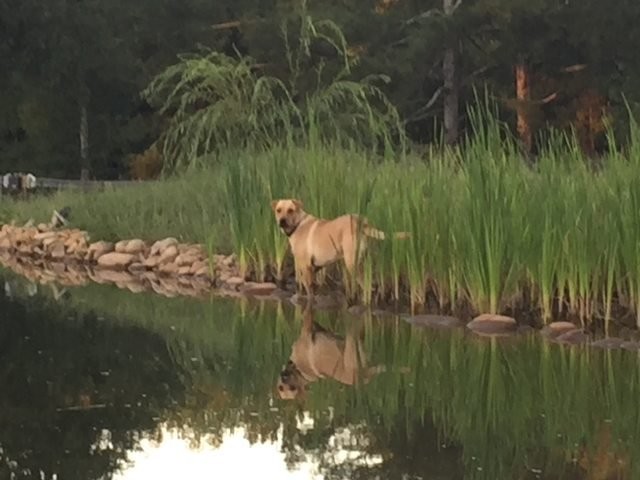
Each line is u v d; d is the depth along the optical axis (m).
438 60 28.03
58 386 7.76
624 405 7.30
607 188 10.02
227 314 10.96
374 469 5.82
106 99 32.50
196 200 16.17
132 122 32.66
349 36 26.48
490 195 10.16
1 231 17.80
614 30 26.22
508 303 10.34
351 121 18.72
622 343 9.23
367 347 9.28
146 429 6.64
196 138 17.89
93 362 8.59
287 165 12.87
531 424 6.82
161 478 5.70
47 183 26.62
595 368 8.42
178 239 15.22
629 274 9.73
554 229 9.90
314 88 24.95
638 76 26.36
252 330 10.09
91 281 13.59
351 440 6.40
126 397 7.45
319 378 8.11
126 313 10.99
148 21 32.34
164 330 10.05
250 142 17.12
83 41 29.47
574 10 26.09
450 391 7.70
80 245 15.77
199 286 13.09
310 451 6.16
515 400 7.45
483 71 28.83
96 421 6.81
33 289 12.78
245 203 12.72
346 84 19.06
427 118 29.59
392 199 11.18
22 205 19.47
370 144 19.53
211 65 18.89
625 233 9.66
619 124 25.52
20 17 27.41
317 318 10.70
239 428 6.68
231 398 7.47
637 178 9.73
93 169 32.97
